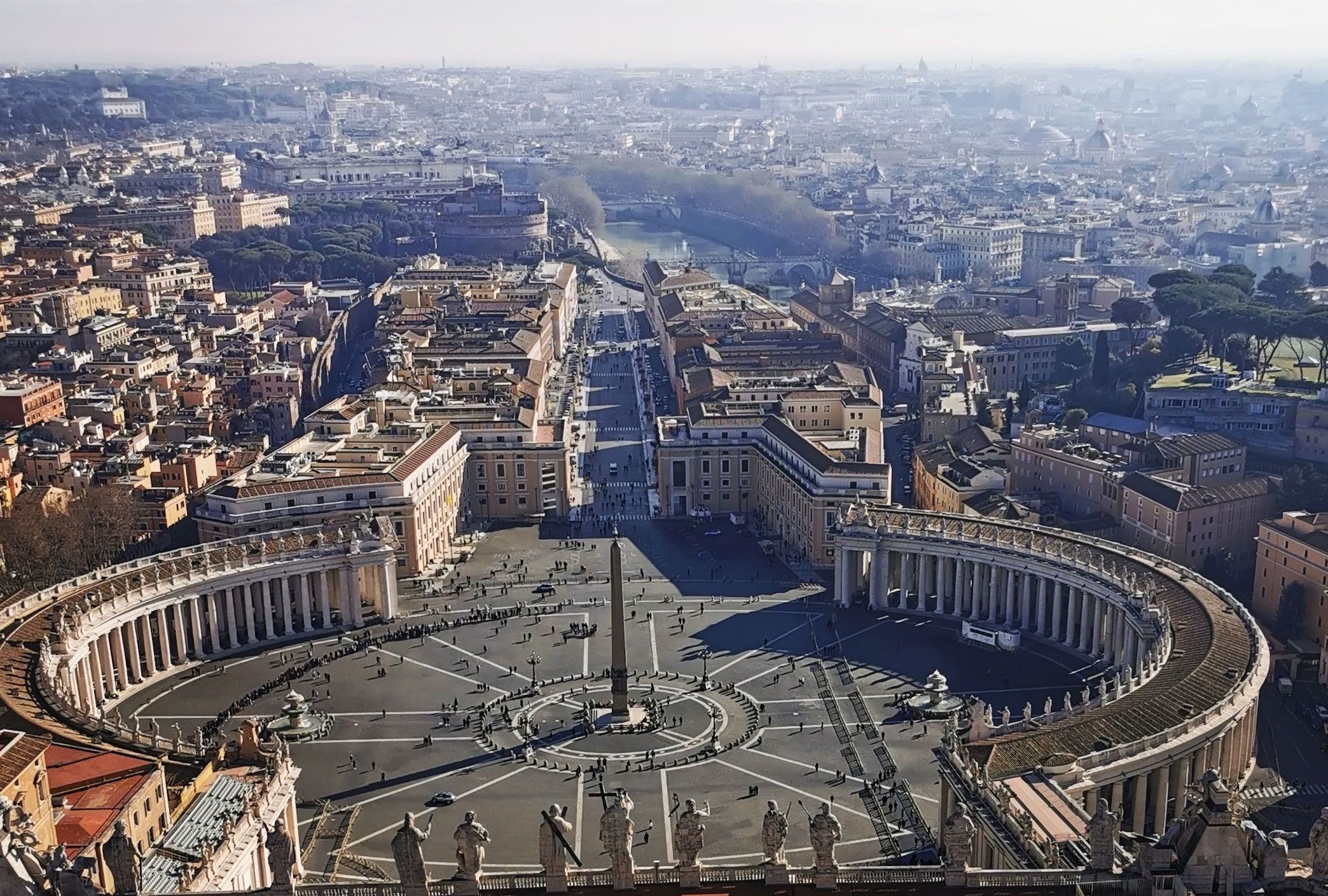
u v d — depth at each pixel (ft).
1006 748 577.43
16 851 390.83
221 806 536.01
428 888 402.11
